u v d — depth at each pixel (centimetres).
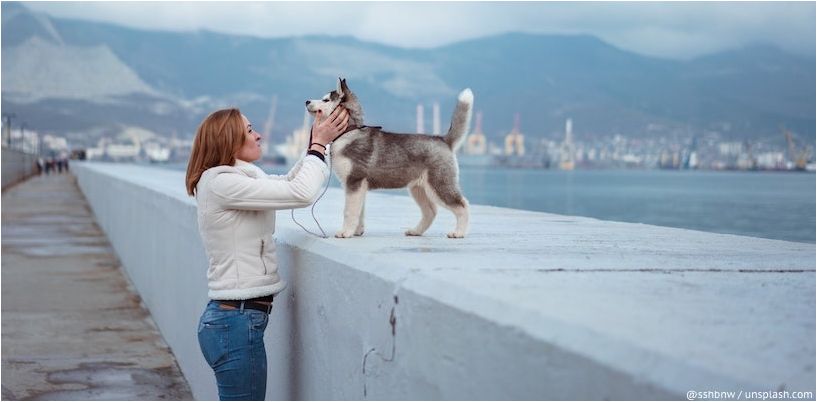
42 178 6825
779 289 287
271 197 379
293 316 407
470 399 234
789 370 180
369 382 306
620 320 217
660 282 293
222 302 390
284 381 425
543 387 205
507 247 408
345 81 421
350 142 422
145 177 1741
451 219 650
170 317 806
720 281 302
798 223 4675
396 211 747
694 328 214
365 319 310
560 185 13012
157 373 725
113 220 1691
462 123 444
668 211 6012
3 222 2320
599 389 189
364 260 326
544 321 214
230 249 387
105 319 958
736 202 7225
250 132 415
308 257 382
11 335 866
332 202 844
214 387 556
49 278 1264
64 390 668
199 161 402
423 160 436
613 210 6209
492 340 224
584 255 379
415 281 278
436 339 253
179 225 735
